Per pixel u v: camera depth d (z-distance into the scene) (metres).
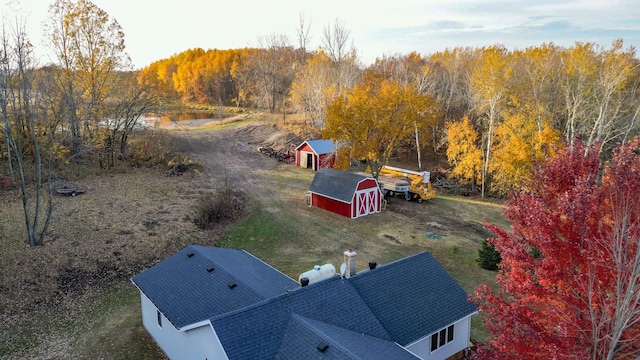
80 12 39.44
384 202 38.28
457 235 32.41
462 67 69.38
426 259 19.67
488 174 49.41
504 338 11.64
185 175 43.28
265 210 35.91
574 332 10.54
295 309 14.98
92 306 21.20
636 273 9.01
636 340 10.07
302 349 13.23
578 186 11.16
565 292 11.30
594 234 10.93
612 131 41.88
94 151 40.66
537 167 13.69
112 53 42.12
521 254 11.88
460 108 63.56
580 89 43.22
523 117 42.91
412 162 59.72
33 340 18.42
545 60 52.62
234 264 19.70
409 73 65.00
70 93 30.91
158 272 19.45
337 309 15.57
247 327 13.84
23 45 26.48
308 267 26.16
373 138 37.75
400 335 15.55
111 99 44.56
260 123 71.88
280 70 92.19
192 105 112.25
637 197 10.60
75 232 27.06
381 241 30.61
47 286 21.97
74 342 18.45
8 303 20.39
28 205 30.47
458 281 24.86
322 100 59.44
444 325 16.77
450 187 49.09
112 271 24.14
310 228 32.56
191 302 16.70
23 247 24.45
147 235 28.17
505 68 48.97
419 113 40.28
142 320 20.09
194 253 20.23
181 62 145.12
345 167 38.47
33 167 35.59
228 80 116.31
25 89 24.17
